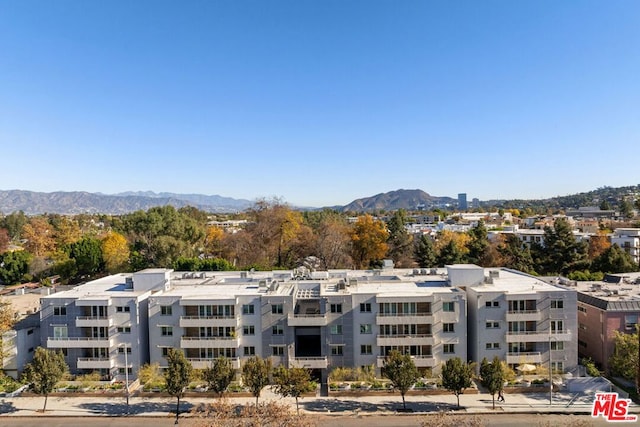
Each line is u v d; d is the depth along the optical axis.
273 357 62.06
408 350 61.78
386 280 74.00
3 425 51.69
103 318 62.09
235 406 53.47
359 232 121.19
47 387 54.72
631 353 56.78
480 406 54.97
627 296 67.25
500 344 61.81
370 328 62.19
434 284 70.19
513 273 78.94
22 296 93.88
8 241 176.75
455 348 61.94
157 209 133.25
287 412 45.47
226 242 126.19
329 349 62.25
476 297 61.88
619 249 106.38
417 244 127.38
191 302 61.91
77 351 62.72
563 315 61.81
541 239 156.12
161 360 62.88
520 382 59.25
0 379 62.78
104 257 121.75
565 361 61.88
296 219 127.94
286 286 70.62
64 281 118.50
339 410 54.62
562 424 49.59
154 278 67.94
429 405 55.66
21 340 64.81
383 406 55.66
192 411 54.44
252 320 62.44
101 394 59.38
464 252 120.00
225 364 55.09
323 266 116.50
